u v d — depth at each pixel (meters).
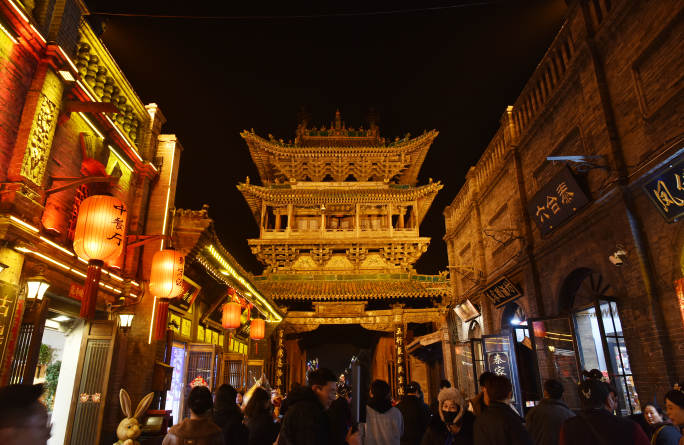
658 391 7.79
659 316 7.98
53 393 9.98
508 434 3.84
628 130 9.05
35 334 7.09
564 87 11.41
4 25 7.18
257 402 5.57
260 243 30.73
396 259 31.69
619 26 9.42
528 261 13.27
